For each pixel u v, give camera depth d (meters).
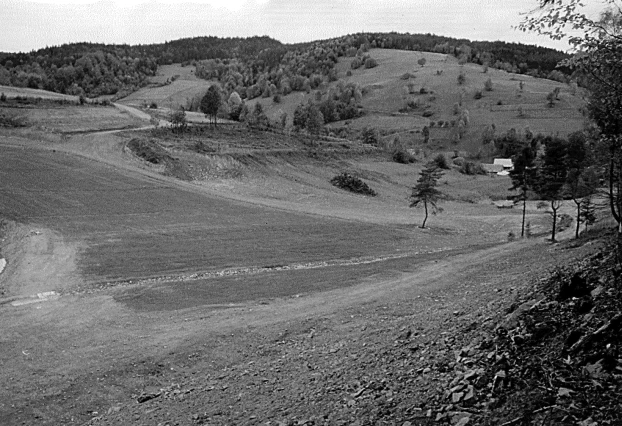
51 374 18.31
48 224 42.34
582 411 5.38
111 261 35.16
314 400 9.84
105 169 61.88
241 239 43.25
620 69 8.12
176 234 42.97
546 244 37.09
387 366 10.67
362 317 20.62
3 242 38.12
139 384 17.06
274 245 42.34
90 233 41.16
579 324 7.43
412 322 15.82
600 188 32.34
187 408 12.09
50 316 24.94
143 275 32.97
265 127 104.31
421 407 7.40
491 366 7.56
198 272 34.31
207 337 20.67
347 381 10.49
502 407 6.25
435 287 26.05
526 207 75.25
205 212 50.84
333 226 50.47
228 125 99.88
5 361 19.66
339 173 82.69
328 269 34.72
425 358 10.10
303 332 19.77
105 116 94.81
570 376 6.22
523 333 8.11
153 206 50.69
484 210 72.94
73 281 30.98
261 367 15.14
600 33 7.79
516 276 21.78
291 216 52.97
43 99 101.62
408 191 82.06
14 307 26.38
